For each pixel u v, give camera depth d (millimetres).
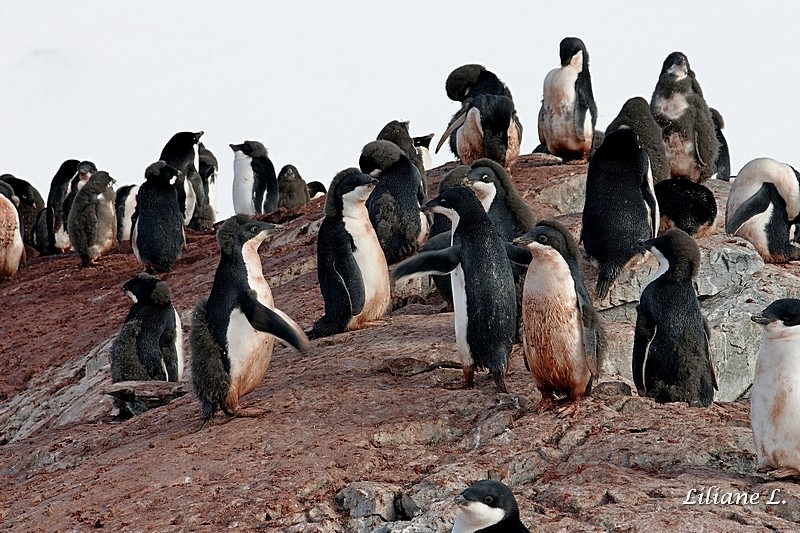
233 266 31172
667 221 44656
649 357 30281
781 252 46906
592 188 39562
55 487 29266
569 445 26906
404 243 45969
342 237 38750
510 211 39281
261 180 88625
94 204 70250
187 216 81438
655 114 53812
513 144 58031
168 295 40594
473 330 30609
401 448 28391
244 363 30891
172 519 25438
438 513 23719
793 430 22859
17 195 87688
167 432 32250
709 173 54406
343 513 25219
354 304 38719
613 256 39000
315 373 34625
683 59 53781
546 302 27938
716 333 39375
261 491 26094
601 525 22156
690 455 25328
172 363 39969
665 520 21859
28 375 51594
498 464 26141
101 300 61531
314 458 27594
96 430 36031
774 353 23141
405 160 46969
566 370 28219
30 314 61312
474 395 30781
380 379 33500
